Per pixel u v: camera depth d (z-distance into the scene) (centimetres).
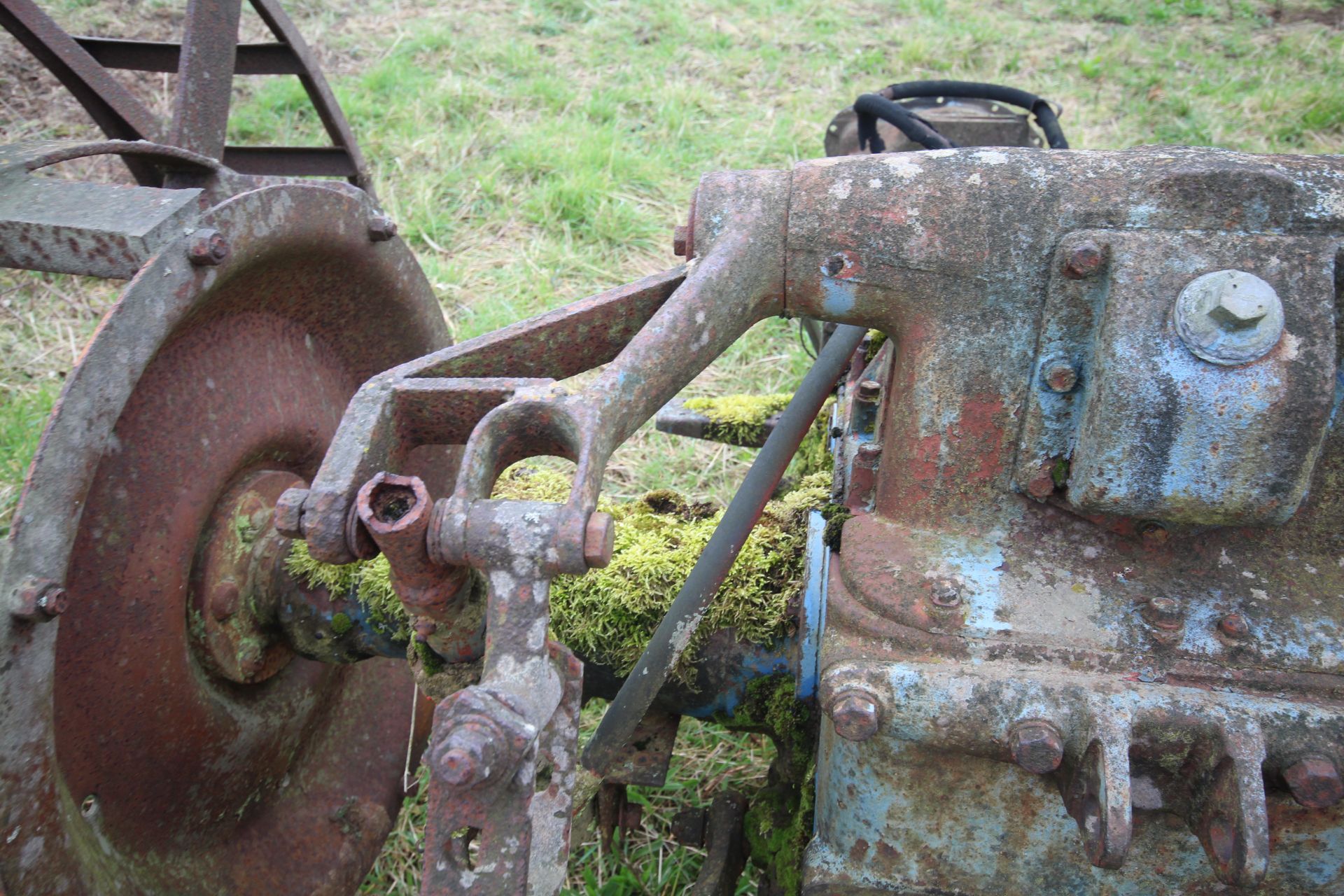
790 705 158
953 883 131
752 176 134
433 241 410
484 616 123
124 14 494
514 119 486
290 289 162
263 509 164
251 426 159
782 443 154
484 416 113
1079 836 127
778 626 157
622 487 313
